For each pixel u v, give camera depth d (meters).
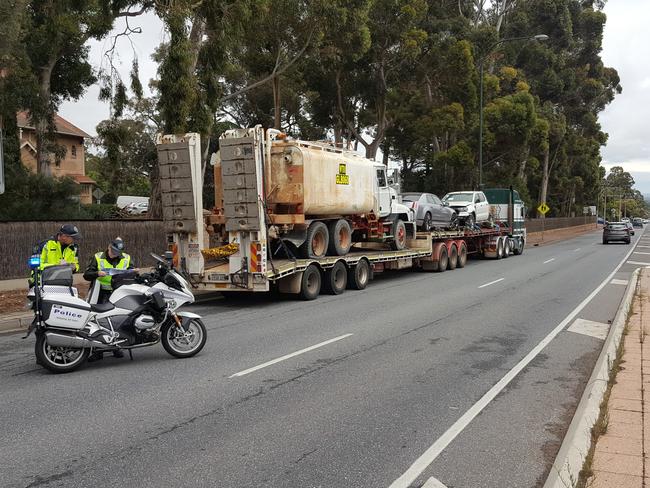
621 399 6.22
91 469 4.65
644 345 8.91
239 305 14.04
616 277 20.72
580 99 66.62
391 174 19.94
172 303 8.41
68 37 20.69
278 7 24.70
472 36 38.94
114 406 6.27
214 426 5.66
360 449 5.14
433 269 22.86
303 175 14.25
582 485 4.20
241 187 13.15
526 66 58.44
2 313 11.74
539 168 68.19
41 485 4.36
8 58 16.88
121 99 19.38
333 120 37.75
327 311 12.95
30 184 17.86
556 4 57.41
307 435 5.45
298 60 29.48
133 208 49.06
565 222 76.50
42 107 19.28
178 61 17.34
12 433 5.45
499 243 30.19
